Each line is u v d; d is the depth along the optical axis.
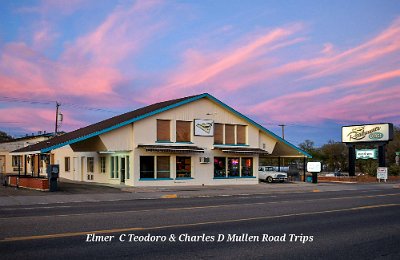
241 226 11.65
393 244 9.56
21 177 27.61
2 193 22.36
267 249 8.85
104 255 8.03
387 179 46.53
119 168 30.88
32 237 9.59
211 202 19.06
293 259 8.05
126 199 20.67
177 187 28.55
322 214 14.74
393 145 68.06
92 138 29.72
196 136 31.55
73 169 39.12
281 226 11.82
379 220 13.41
